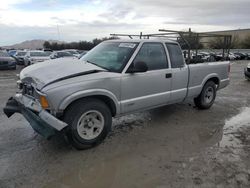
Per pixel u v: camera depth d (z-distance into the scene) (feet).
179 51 17.28
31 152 12.29
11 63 55.57
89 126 12.62
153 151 12.61
